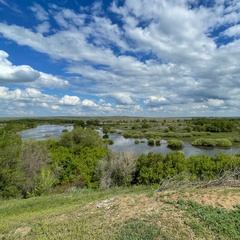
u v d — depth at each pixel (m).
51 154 28.45
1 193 18.16
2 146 19.31
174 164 23.20
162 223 6.44
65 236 6.26
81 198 12.93
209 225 6.21
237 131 82.88
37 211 10.48
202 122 102.81
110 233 6.23
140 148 51.31
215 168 21.66
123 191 14.50
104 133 84.19
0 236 6.87
